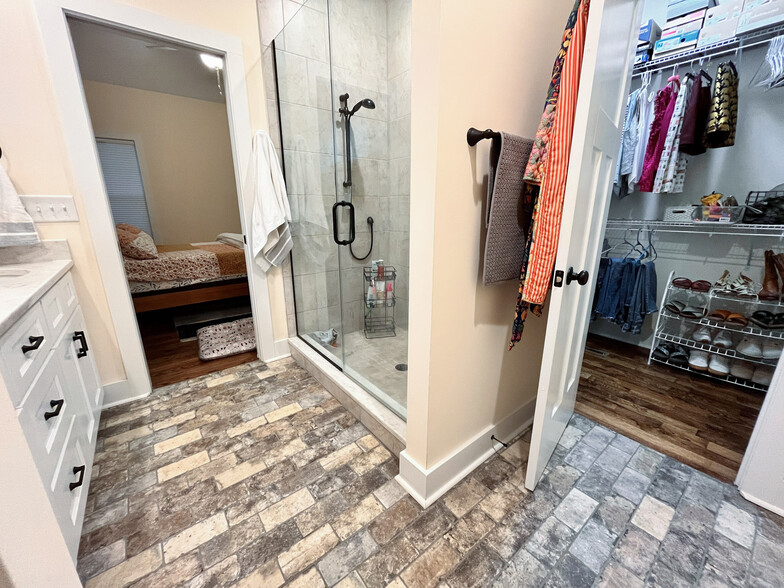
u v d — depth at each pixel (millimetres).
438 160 898
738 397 1933
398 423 1496
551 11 1146
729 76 1847
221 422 1699
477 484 1326
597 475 1367
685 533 1118
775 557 1036
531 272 1079
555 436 1428
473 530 1131
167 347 2637
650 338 2582
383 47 2254
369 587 958
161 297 2902
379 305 2393
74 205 1589
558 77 987
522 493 1281
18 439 648
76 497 1056
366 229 2393
